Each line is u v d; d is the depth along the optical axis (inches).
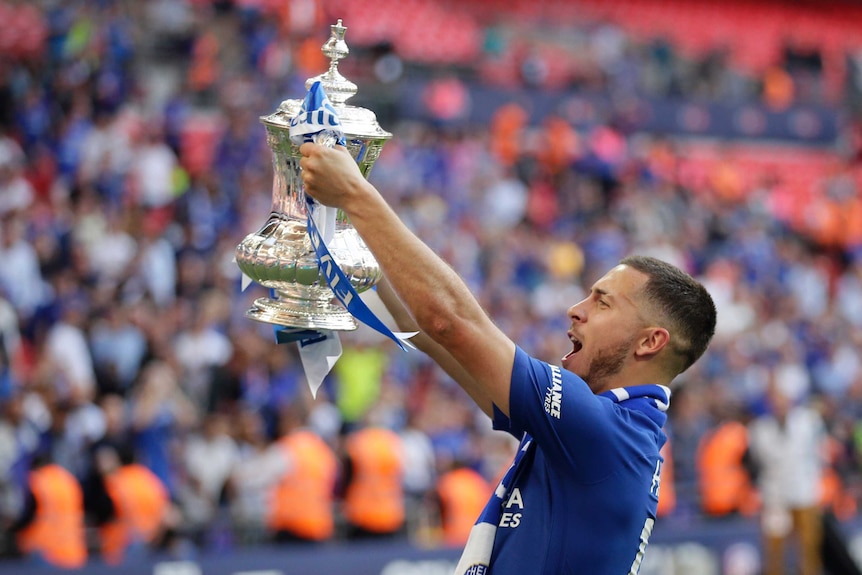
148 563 657.0
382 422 786.8
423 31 1931.6
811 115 2028.8
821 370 1279.5
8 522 645.3
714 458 891.4
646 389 229.8
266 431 814.5
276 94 1360.7
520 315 1102.4
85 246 967.6
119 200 1085.8
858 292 1612.9
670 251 1424.7
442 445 804.0
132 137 1162.0
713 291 1331.2
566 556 214.5
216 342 871.1
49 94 1207.6
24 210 985.5
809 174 1948.8
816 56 2317.9
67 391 723.4
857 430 1083.9
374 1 1919.3
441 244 1222.3
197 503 713.0
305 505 713.6
